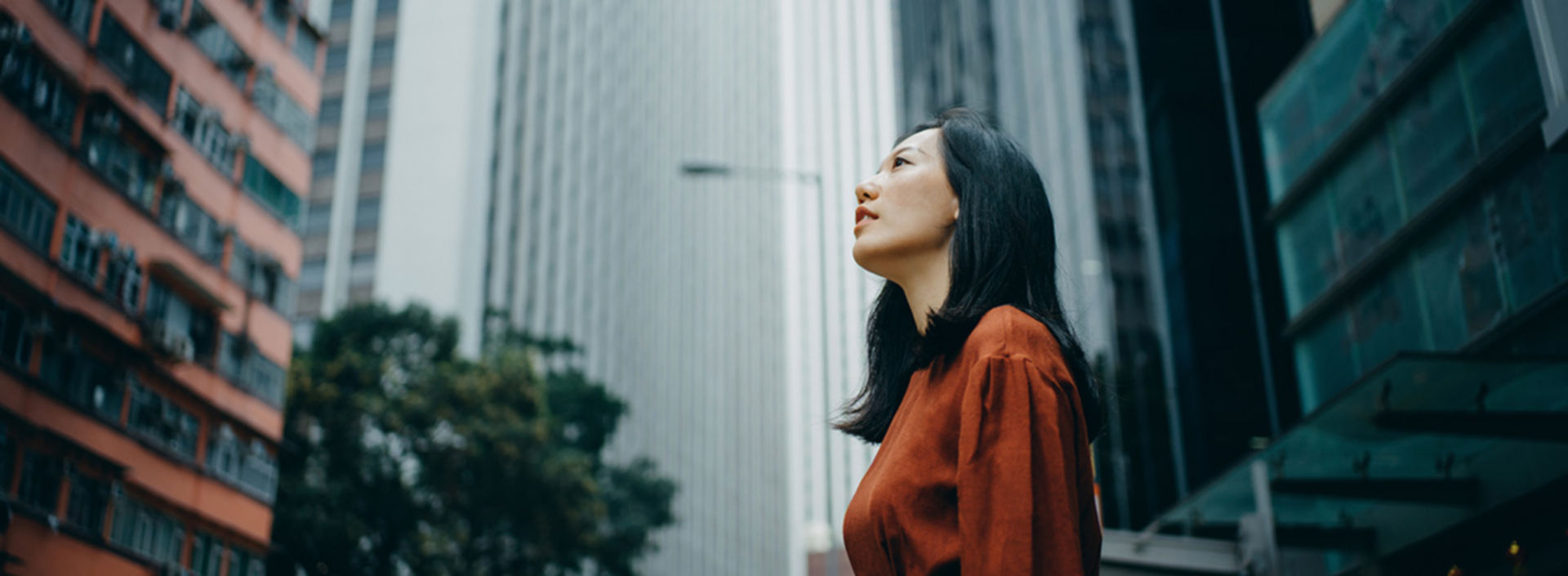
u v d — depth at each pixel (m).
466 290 55.91
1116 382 20.06
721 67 121.81
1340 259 12.88
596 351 73.62
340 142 58.75
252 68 28.05
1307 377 13.59
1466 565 10.52
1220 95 18.06
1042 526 1.73
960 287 2.04
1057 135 31.28
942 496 1.86
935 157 2.20
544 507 29.97
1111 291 23.20
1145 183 20.33
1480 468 10.24
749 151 127.00
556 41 73.38
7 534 19.67
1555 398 9.02
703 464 96.81
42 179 21.61
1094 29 28.97
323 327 31.56
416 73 59.91
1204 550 10.98
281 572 29.47
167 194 25.08
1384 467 10.66
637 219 87.62
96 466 22.14
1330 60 13.09
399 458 30.00
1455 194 10.55
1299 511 11.89
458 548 30.45
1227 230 17.95
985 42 40.94
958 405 1.91
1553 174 9.17
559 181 70.75
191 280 24.94
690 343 98.62
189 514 24.73
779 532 115.06
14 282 20.66
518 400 31.06
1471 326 10.42
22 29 21.02
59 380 21.53
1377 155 12.12
